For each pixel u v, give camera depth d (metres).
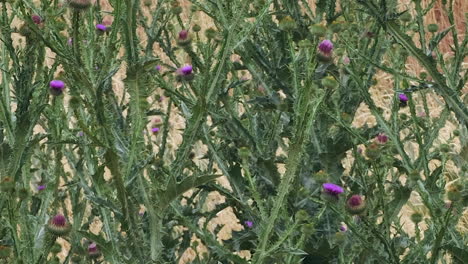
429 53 2.05
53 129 2.11
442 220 2.03
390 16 1.94
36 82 1.99
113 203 1.72
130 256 1.81
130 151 1.65
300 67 2.15
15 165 1.90
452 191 1.83
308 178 2.14
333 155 2.10
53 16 1.73
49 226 1.85
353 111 2.35
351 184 2.35
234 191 2.16
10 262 1.94
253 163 2.17
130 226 1.67
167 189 1.63
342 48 2.14
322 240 2.02
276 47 2.25
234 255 1.83
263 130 2.33
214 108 2.19
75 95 1.71
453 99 1.89
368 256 2.07
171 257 2.06
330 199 1.92
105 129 1.67
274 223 1.73
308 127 1.68
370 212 2.09
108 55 1.69
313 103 1.71
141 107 1.63
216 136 2.32
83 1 1.65
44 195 2.12
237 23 1.83
